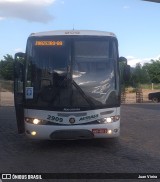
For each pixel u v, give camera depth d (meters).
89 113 10.73
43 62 11.04
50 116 10.72
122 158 9.98
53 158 10.09
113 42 11.15
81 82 10.88
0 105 30.09
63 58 11.02
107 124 10.76
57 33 11.22
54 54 11.05
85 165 9.20
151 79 79.31
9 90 49.47
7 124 17.58
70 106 10.72
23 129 11.73
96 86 10.88
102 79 10.96
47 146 11.91
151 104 33.47
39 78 10.95
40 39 11.14
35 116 10.79
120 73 11.19
